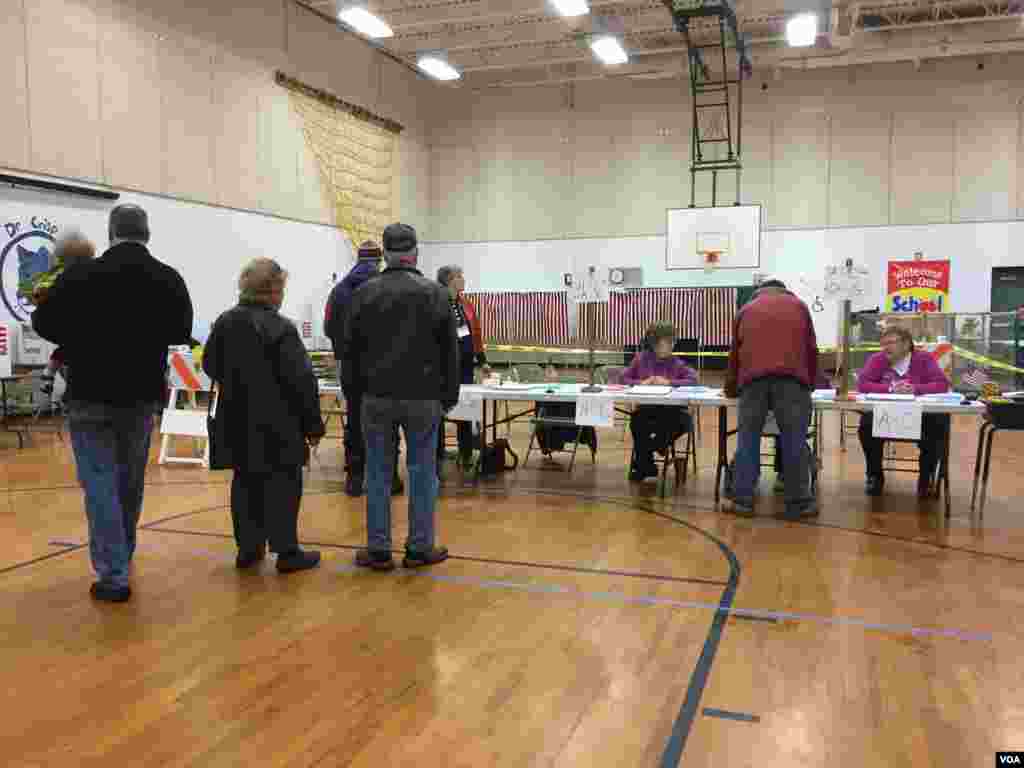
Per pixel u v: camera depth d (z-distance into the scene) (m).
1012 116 13.81
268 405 3.64
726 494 5.50
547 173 16.36
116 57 9.84
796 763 2.12
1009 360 10.27
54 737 2.26
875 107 14.46
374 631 3.04
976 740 2.25
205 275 11.23
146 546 4.22
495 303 16.25
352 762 2.12
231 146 11.63
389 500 3.84
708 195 15.44
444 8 12.79
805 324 4.83
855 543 4.32
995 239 14.00
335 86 13.90
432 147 17.05
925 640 2.96
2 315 8.65
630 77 15.45
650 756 2.15
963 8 12.88
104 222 9.73
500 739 2.24
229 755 2.16
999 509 5.16
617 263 16.03
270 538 3.72
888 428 4.85
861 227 14.64
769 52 14.18
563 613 3.24
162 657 2.80
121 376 3.31
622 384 6.29
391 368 3.71
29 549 4.16
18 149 8.73
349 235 14.33
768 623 3.13
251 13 11.94
